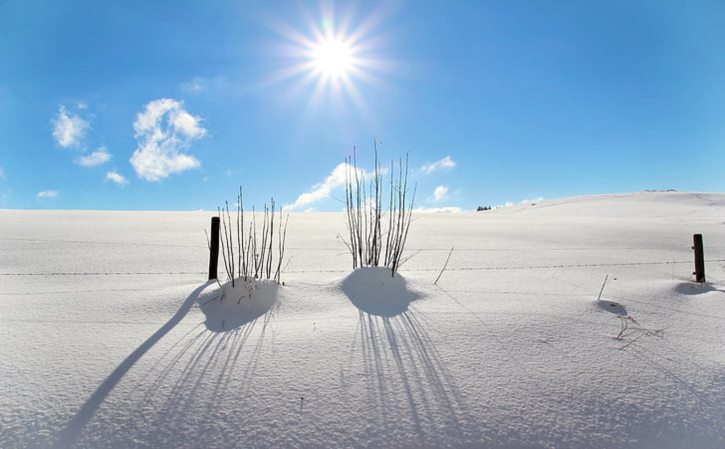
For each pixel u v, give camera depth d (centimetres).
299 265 584
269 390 222
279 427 195
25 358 252
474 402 215
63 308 349
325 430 193
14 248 664
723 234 1012
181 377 232
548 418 207
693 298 418
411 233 1041
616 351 282
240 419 199
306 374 238
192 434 189
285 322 328
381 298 395
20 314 332
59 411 201
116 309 348
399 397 218
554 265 597
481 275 514
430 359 260
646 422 210
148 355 259
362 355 263
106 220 1201
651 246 828
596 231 1095
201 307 356
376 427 196
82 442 183
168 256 620
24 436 185
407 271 536
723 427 210
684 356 277
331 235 948
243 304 362
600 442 195
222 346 275
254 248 444
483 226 1268
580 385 236
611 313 362
